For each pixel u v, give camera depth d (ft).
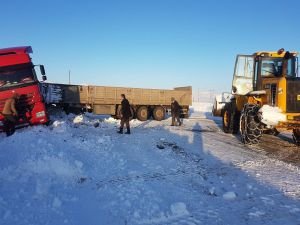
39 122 43.55
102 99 69.00
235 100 51.88
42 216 18.81
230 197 23.29
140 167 30.14
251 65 49.85
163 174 28.50
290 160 36.40
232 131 53.78
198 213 20.27
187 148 39.24
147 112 75.66
